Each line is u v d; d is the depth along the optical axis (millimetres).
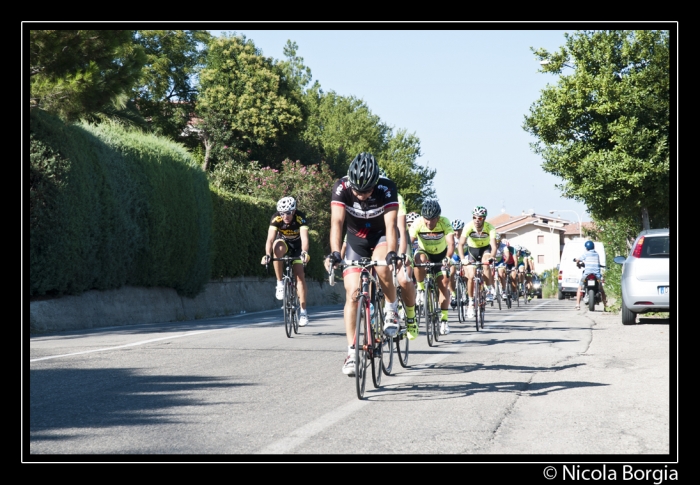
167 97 43812
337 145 73938
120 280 15695
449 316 15883
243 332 12117
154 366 7844
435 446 4504
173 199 17766
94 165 14625
